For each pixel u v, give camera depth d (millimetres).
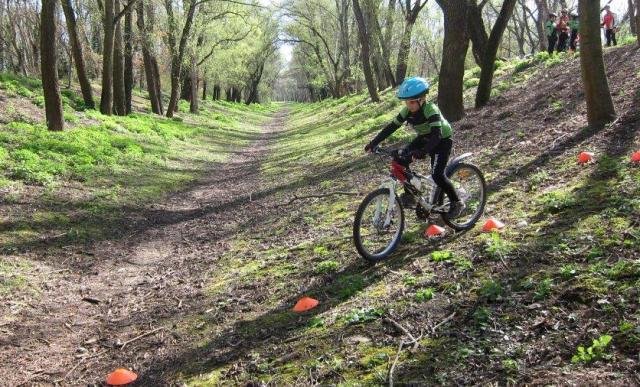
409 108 5430
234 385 3951
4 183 10711
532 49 41906
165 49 32000
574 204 5781
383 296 4840
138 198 11773
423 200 5809
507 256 4977
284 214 9703
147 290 6648
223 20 34625
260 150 22984
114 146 16641
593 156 7098
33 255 7594
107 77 22891
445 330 3992
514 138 9742
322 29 52438
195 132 25266
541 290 4117
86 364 4746
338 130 23891
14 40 35125
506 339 3666
